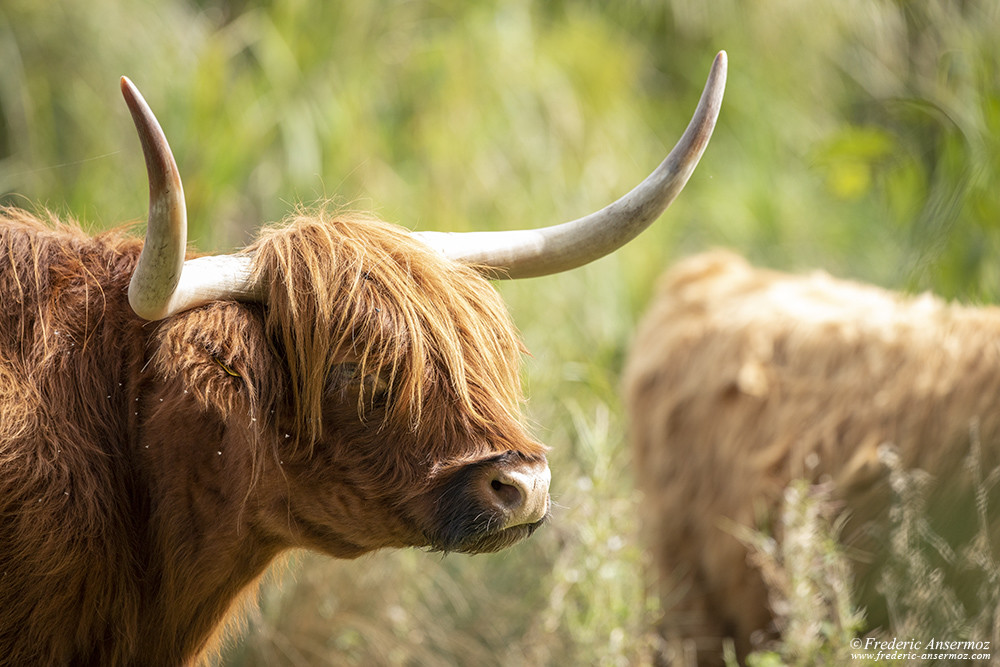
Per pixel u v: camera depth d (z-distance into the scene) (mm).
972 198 11562
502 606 11875
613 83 19109
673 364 12227
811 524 9414
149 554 7156
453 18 19031
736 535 10867
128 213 15422
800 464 10766
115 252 7367
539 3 20266
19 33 16266
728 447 11430
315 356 6605
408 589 11555
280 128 16500
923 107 12367
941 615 9047
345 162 16625
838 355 10961
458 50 18125
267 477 6891
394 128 17703
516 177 17719
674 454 12016
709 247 19250
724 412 11547
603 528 10023
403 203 16719
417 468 6754
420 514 6801
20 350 6777
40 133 16016
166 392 6879
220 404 6387
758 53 20859
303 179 16141
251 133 16250
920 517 9586
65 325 6922
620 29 20641
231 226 16078
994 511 9477
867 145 12500
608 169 18359
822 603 9484
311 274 6621
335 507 6953
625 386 13000
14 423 6508
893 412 10375
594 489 10477
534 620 11133
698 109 6953
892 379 10508
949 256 11570
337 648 10977
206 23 17781
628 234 7191
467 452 6734
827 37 20953
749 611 11188
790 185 20391
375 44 18094
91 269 7219
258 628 10922
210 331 6406
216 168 15445
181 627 7387
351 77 17359
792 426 10945
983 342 10242
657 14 20906
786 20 20844
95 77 16391
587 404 14039
